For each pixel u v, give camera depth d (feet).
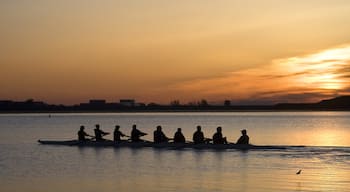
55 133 284.20
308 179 94.43
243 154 138.21
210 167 112.16
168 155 137.39
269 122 479.00
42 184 90.89
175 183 91.09
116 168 112.06
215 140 155.94
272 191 82.79
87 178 97.60
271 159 126.31
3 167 114.93
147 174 102.53
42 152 150.00
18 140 215.51
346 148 151.33
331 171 104.78
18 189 86.02
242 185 88.43
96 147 164.45
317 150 146.61
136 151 149.28
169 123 466.29
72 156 137.59
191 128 351.46
